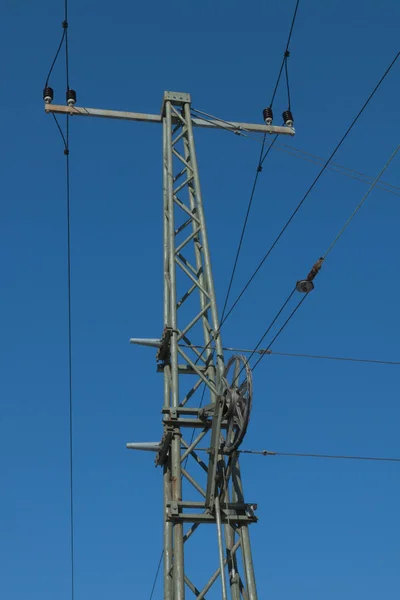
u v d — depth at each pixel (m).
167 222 19.97
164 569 16.19
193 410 17.03
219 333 17.81
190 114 21.75
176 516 15.60
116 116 21.92
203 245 19.34
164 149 21.28
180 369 17.94
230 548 15.98
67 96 21.72
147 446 17.36
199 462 16.62
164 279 19.33
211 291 18.62
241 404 15.59
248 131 22.20
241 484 16.12
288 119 22.41
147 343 18.48
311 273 14.41
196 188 20.36
